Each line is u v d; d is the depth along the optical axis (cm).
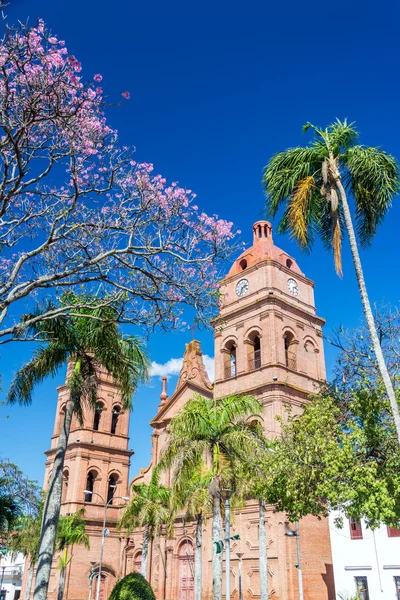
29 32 1411
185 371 5375
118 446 5869
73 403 2381
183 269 1864
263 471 2308
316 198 2150
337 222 2011
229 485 2611
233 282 4981
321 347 4847
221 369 4703
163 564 4656
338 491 1861
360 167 2045
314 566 3756
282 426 2419
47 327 2294
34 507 2855
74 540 4762
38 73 1449
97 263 1745
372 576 3425
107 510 5556
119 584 2320
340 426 2045
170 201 1830
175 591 4478
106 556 5369
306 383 4459
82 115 1555
